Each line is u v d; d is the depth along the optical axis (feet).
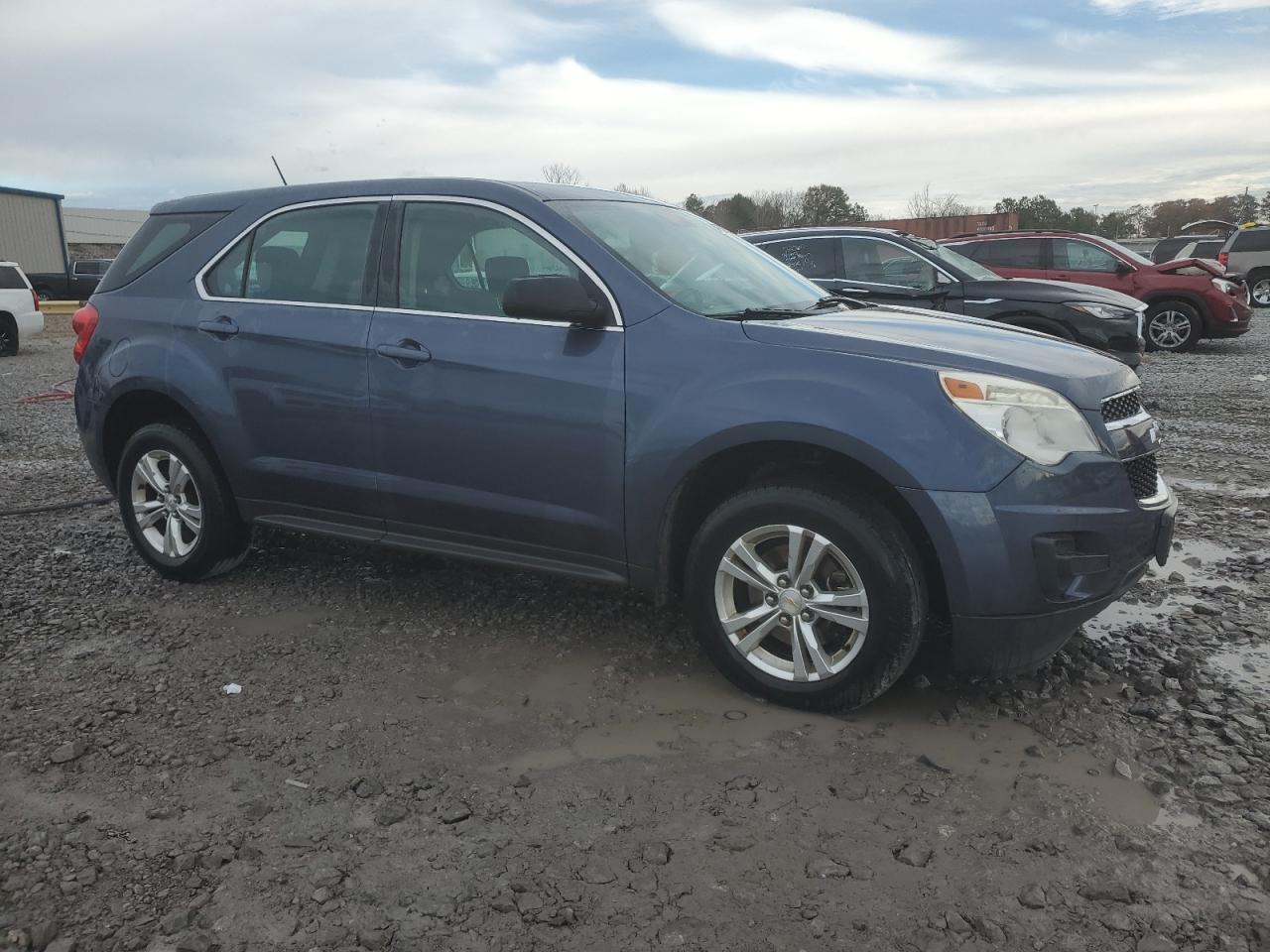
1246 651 12.48
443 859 8.39
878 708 11.08
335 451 13.52
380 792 9.45
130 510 15.72
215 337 14.42
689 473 11.13
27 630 13.61
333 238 13.94
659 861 8.32
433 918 7.64
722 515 11.09
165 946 7.33
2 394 39.75
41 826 8.89
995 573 9.89
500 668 12.31
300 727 10.79
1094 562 10.09
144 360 14.94
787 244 32.73
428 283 13.03
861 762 9.91
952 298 30.99
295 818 9.02
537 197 12.74
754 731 10.60
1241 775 9.50
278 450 14.01
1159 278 45.29
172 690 11.71
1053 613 10.06
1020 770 9.71
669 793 9.37
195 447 14.83
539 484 12.05
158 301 15.16
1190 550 16.56
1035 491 9.87
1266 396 32.71
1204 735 10.32
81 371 15.90
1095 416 10.34
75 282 111.45
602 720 10.92
